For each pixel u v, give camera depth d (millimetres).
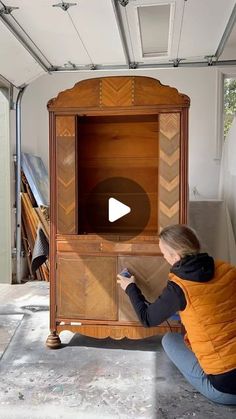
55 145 2645
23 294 3967
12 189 4355
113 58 4062
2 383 2242
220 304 1897
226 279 1948
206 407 2010
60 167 2648
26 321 3225
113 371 2398
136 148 3057
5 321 3225
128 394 2135
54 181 2664
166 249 2041
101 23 3117
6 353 2639
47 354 2631
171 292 1974
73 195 2646
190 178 4594
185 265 1945
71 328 2697
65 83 4855
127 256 2613
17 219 4410
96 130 3080
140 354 2646
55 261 2693
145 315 2137
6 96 4188
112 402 2057
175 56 4121
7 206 4301
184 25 3287
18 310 3484
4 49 3334
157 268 2584
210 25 3287
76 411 1973
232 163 3969
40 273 4562
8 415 1935
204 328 1896
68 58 4008
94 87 2582
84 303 2670
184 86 4527
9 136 4242
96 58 4039
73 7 2795
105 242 2627
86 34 3355
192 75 4500
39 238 4316
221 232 3939
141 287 2604
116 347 2760
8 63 3617
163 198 2592
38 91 4938
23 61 3729
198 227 3982
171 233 2012
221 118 4512
